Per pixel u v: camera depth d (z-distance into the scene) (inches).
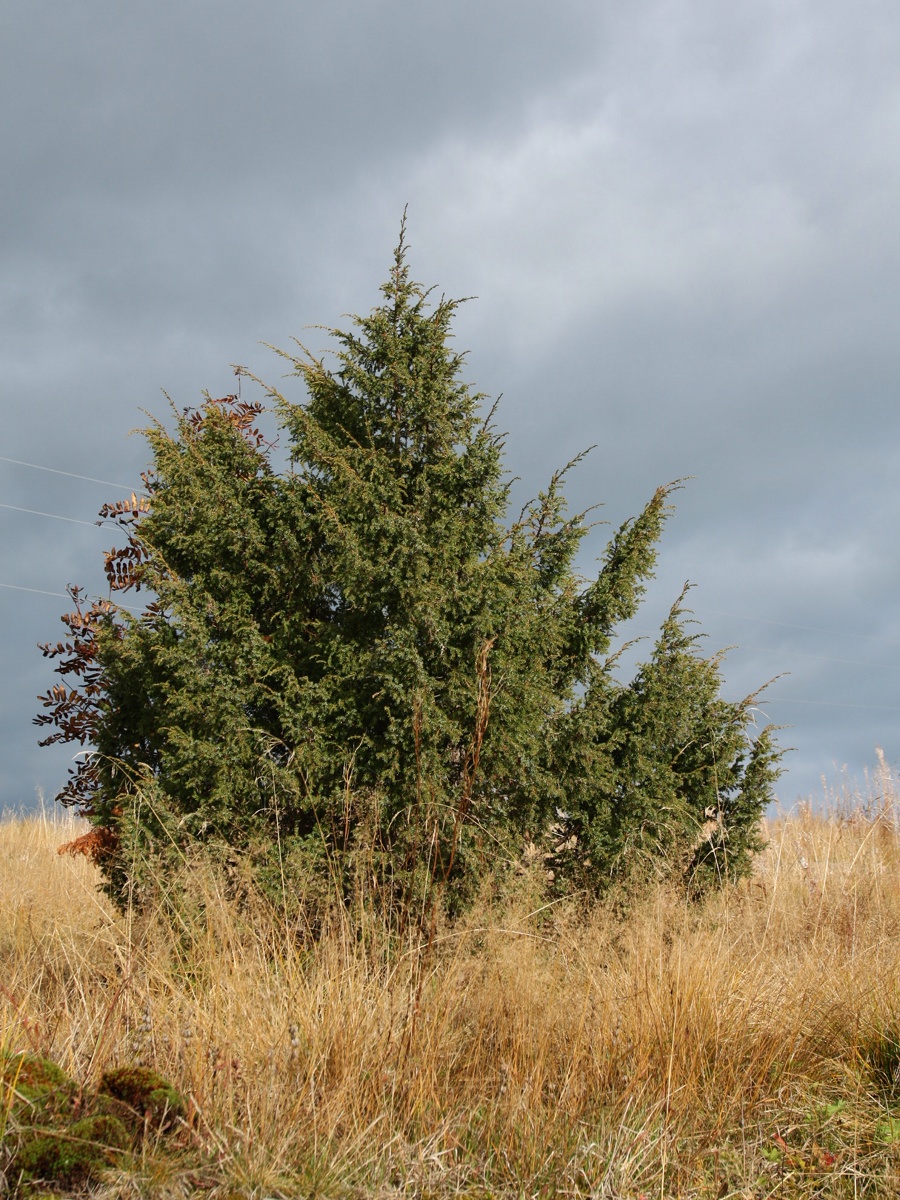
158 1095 142.7
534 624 303.6
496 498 311.0
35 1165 122.6
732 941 258.5
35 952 247.4
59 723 386.6
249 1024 182.4
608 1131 167.8
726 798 336.5
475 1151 161.3
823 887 330.3
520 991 201.6
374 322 322.0
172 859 255.6
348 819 267.0
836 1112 182.4
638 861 282.0
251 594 305.3
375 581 287.4
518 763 291.9
